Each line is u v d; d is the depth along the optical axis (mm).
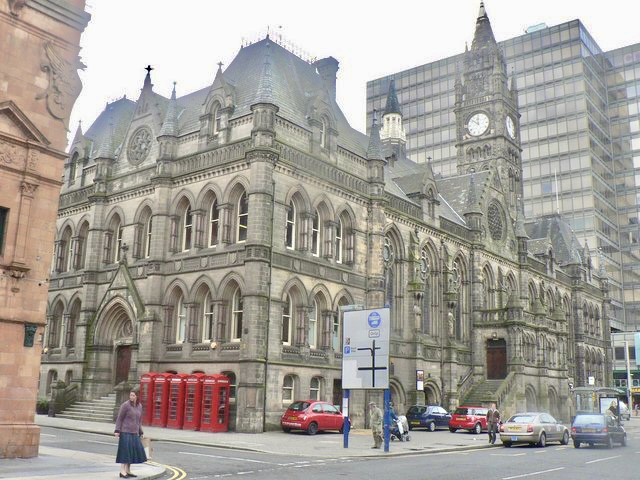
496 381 62281
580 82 142250
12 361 23156
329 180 47281
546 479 21984
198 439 33500
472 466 25781
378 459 28469
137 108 53344
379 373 31891
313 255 45688
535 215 142375
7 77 23969
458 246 65188
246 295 40469
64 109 25672
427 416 49438
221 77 46531
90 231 52219
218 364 41781
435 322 59781
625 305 144375
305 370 43469
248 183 42688
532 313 67688
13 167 23891
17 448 22719
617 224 148750
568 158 141125
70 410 47438
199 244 44938
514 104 95188
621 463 28172
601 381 98000
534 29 160875
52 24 25516
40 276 24328
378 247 50750
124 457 18922
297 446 32125
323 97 48406
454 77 155875
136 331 46219
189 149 47469
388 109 81562
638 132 149500
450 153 152625
